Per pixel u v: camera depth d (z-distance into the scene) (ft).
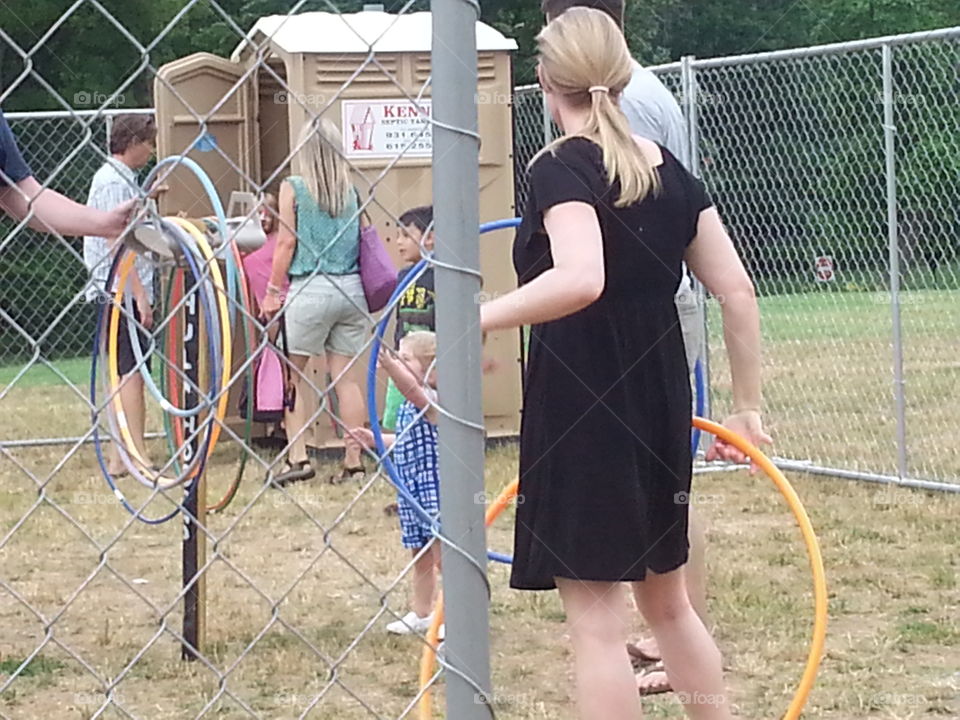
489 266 28.55
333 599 18.26
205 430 13.07
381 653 15.93
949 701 14.24
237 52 29.27
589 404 9.80
